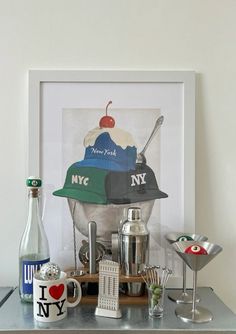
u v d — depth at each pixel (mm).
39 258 853
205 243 813
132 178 961
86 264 904
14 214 974
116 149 962
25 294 836
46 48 973
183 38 972
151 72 959
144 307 819
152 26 971
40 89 960
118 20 971
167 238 901
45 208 960
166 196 960
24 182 976
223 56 968
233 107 965
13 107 974
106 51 974
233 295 968
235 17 968
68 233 959
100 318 761
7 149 976
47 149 961
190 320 750
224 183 969
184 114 959
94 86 962
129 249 833
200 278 972
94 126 964
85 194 960
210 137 970
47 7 972
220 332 714
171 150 962
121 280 822
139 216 857
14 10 972
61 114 961
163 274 855
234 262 967
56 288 743
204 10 969
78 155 963
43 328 714
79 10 971
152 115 962
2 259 974
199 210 972
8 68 975
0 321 747
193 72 961
